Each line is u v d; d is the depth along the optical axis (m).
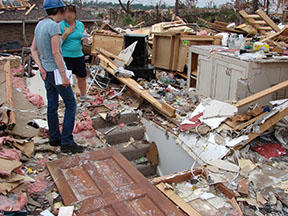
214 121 4.18
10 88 5.02
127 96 5.90
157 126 4.79
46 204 2.77
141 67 6.61
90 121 4.68
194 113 4.66
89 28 18.08
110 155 3.57
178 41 6.52
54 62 3.24
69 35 4.80
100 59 6.70
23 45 17.14
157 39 6.88
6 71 5.81
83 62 5.14
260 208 2.88
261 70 4.51
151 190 2.90
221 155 3.71
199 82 5.64
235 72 4.67
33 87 5.75
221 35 6.93
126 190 2.89
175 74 6.80
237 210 2.82
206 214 2.76
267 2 16.14
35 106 4.99
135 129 5.01
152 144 4.93
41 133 4.05
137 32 10.06
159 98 5.55
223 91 5.01
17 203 2.62
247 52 4.95
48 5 3.10
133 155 4.86
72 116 3.55
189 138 4.22
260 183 3.23
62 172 3.19
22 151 3.50
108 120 4.93
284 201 2.95
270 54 4.70
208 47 5.66
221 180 3.22
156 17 17.89
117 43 7.14
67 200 2.74
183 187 3.19
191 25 10.30
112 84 6.44
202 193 3.08
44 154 3.65
